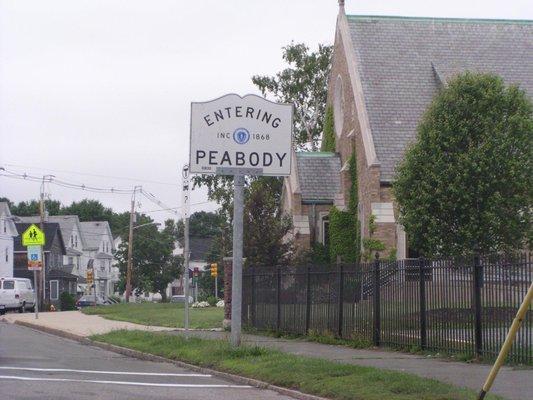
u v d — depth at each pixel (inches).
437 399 437.7
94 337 893.8
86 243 4099.4
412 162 1020.5
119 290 3762.3
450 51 1501.0
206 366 639.8
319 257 1504.7
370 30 1526.8
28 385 537.0
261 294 974.4
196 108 687.7
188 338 772.6
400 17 1542.8
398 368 583.2
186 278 772.0
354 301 783.7
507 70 1478.8
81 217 5103.3
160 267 3235.7
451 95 1015.0
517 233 997.2
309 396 491.5
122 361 714.2
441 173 994.1
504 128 1007.0
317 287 848.9
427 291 681.0
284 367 569.0
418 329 693.9
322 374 535.8
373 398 451.5
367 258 1300.4
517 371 554.3
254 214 1427.2
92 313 1498.5
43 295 2566.4
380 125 1382.9
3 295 1941.4
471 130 1003.3
